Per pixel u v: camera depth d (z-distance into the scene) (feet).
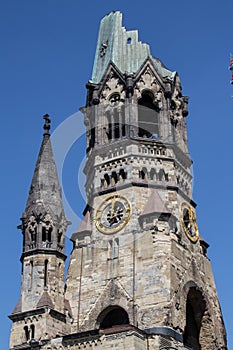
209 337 350.64
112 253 345.72
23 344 312.50
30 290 324.39
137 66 391.65
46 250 332.39
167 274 328.70
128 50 399.03
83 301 339.36
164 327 312.91
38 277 326.44
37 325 314.76
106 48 404.77
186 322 352.69
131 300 327.26
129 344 294.87
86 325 331.98
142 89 386.32
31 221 340.39
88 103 397.19
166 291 323.57
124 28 408.26
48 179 352.69
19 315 318.86
